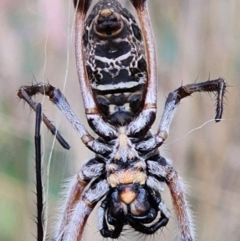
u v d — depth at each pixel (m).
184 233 0.19
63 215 0.19
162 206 0.19
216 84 0.19
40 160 0.18
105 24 0.18
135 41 0.19
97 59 0.19
